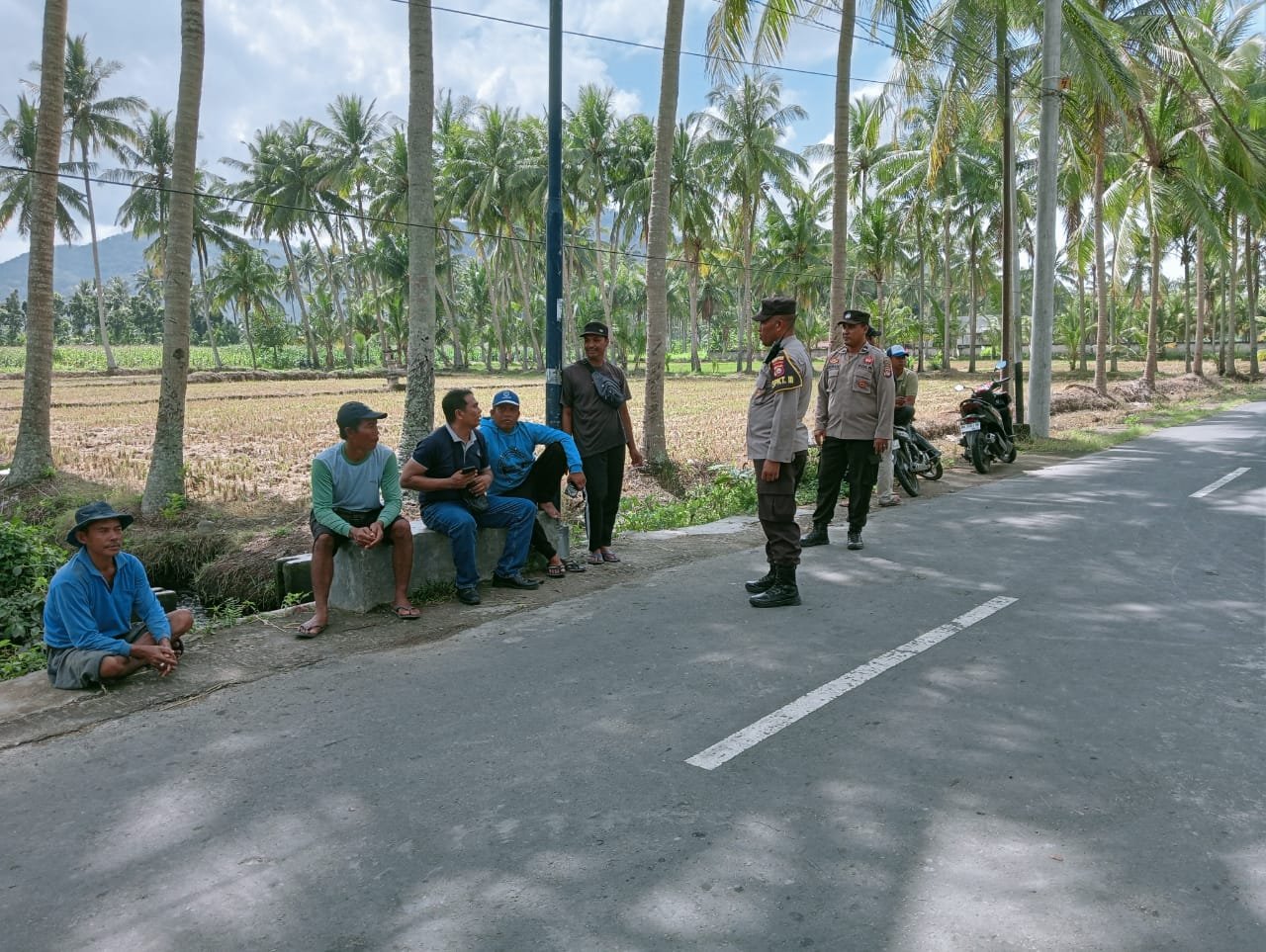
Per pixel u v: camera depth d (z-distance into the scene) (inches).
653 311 490.0
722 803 131.9
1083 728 156.0
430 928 104.2
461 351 2760.8
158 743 157.1
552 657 198.2
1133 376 1745.8
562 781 139.6
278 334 3024.1
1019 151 1125.1
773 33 550.0
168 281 463.2
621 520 392.5
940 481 463.5
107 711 171.8
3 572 339.9
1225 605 228.8
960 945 99.5
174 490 468.8
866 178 1748.3
